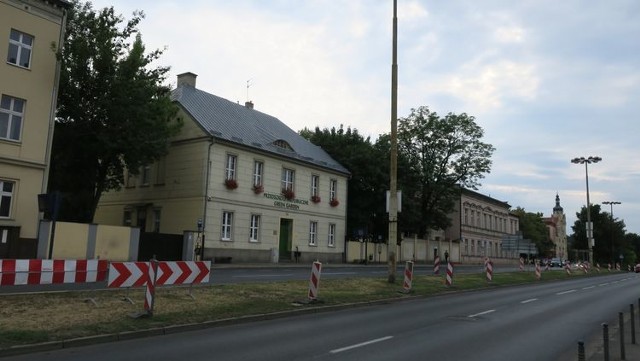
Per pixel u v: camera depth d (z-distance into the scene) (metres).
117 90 27.05
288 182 39.66
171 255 30.06
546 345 10.00
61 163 29.64
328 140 49.00
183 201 34.12
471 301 18.31
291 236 39.22
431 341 10.05
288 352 8.64
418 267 42.28
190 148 34.38
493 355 8.91
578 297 21.33
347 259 44.72
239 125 38.62
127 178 38.25
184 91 38.59
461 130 56.25
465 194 72.31
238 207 34.97
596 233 99.25
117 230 26.83
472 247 73.44
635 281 37.38
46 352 8.20
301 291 16.58
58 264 12.70
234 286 16.44
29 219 23.19
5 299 11.72
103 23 28.36
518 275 34.44
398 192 21.33
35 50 23.70
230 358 8.05
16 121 23.12
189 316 11.31
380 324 12.12
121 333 9.37
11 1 22.86
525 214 103.31
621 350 8.60
